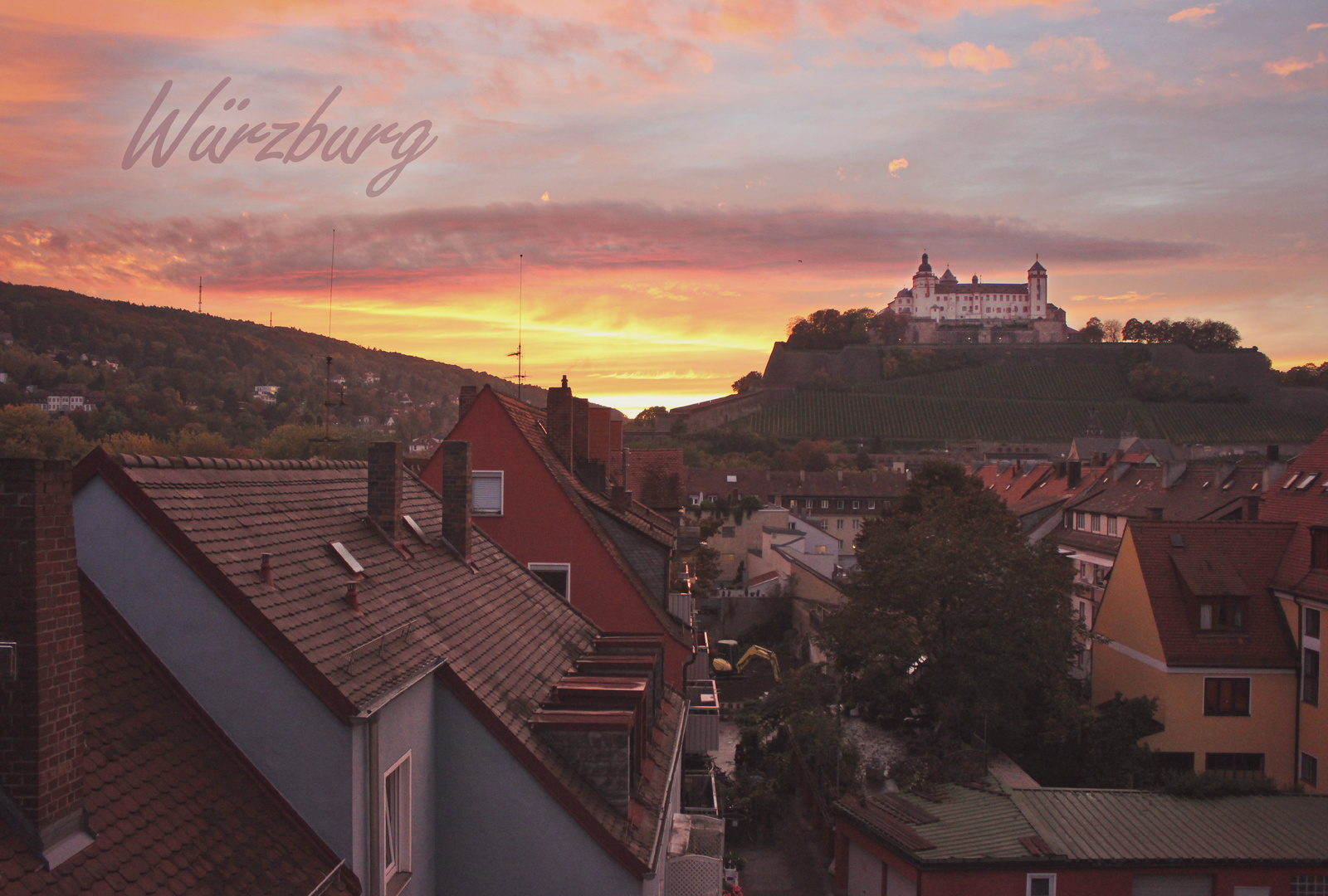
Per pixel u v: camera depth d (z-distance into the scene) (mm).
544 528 22359
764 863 27844
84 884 5965
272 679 8180
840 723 34438
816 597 64500
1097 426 193875
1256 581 34750
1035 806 24766
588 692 12141
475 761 10289
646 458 40281
